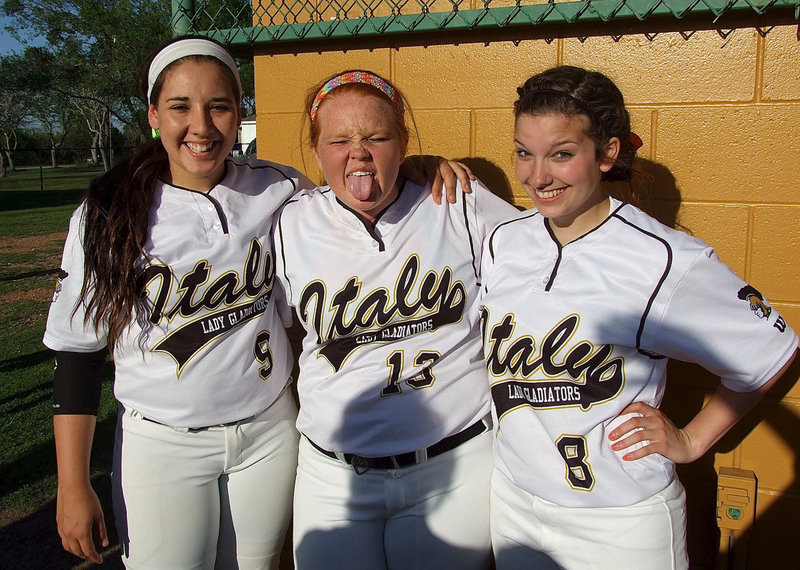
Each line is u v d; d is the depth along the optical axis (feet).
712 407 5.54
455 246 6.28
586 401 5.38
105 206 6.09
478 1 7.66
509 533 5.96
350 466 6.30
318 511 6.46
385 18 7.54
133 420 6.59
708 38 6.84
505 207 6.59
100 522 6.53
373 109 5.74
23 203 70.54
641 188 7.23
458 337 6.24
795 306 6.89
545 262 5.61
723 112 6.90
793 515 7.15
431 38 7.84
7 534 11.35
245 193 6.66
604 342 5.27
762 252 6.95
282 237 6.60
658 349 5.28
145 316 6.28
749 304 5.14
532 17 6.95
